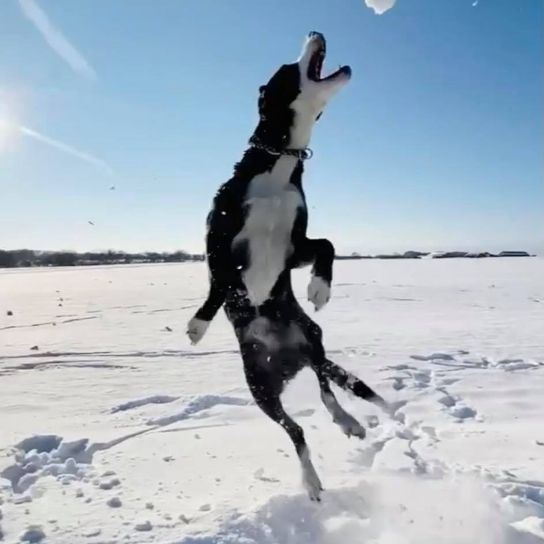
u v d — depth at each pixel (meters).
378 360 2.94
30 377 2.78
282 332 1.39
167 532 1.14
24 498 1.35
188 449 1.66
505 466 1.46
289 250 1.33
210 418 2.02
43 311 5.95
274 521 1.17
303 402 2.18
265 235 1.31
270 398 1.37
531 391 2.30
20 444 1.74
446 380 2.49
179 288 9.20
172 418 2.03
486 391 2.31
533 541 1.10
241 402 2.23
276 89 1.31
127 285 10.05
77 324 4.86
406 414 2.02
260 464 1.53
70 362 3.15
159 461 1.57
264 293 1.35
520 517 1.19
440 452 1.58
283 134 1.32
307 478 1.28
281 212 1.30
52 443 1.77
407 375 2.57
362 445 1.66
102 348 3.60
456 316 4.96
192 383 2.60
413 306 5.81
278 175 1.31
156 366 3.01
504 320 4.64
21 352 3.49
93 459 1.62
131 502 1.30
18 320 5.18
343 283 9.29
